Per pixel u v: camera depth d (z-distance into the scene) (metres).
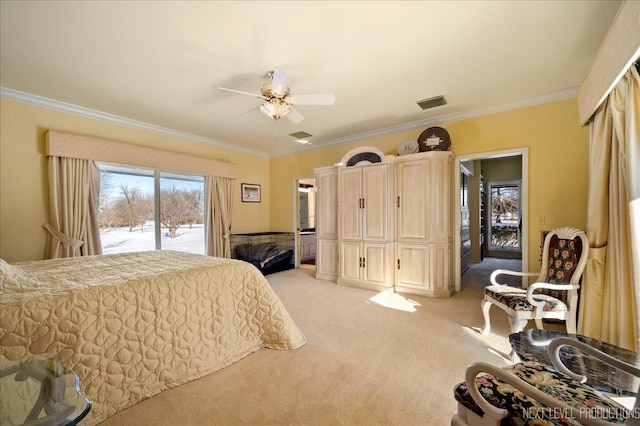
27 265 2.21
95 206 3.52
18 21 1.87
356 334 2.46
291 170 5.81
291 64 2.46
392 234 3.89
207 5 1.76
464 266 5.15
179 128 4.32
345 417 1.44
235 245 5.39
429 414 1.46
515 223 7.25
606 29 2.00
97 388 1.44
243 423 1.41
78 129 3.45
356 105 3.43
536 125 3.26
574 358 1.37
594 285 2.05
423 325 2.66
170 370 1.72
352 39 2.11
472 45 2.20
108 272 1.95
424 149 3.85
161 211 4.32
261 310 2.25
